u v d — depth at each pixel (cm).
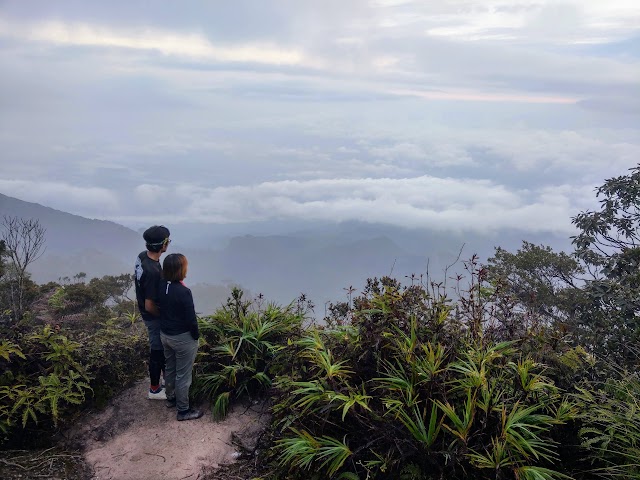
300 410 371
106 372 511
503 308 409
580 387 370
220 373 488
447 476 303
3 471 381
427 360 346
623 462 312
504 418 301
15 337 486
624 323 811
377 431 324
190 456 404
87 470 390
